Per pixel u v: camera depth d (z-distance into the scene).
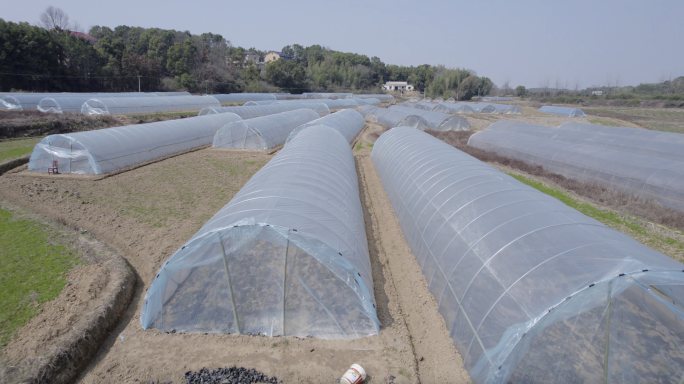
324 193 12.80
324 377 7.84
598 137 30.81
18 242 12.66
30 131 29.64
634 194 20.05
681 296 6.46
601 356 6.79
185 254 9.05
